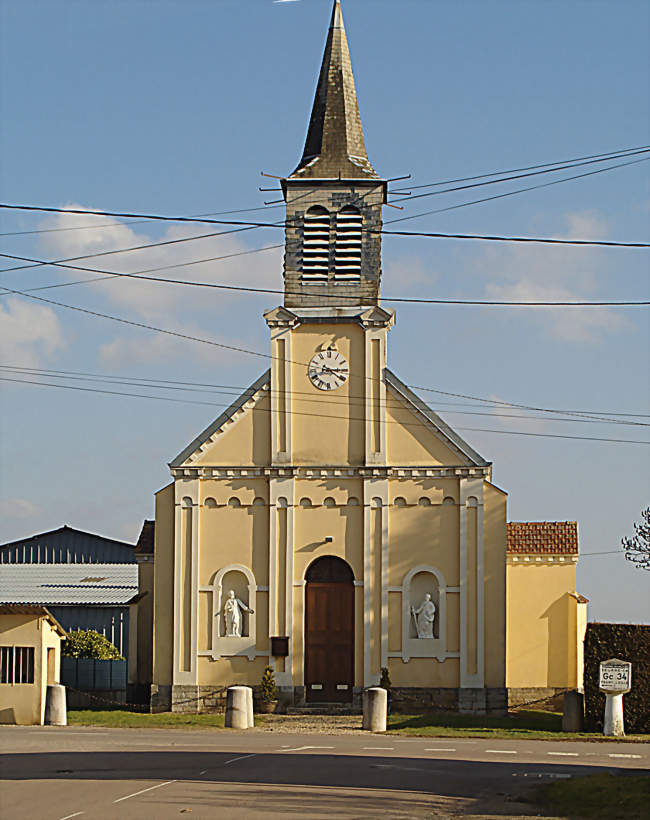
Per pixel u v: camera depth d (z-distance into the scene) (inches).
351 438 1786.4
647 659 1459.2
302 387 1802.4
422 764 1030.4
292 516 1771.7
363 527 1763.0
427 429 1774.1
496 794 861.2
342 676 1739.7
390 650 1739.7
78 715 1630.2
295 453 1788.9
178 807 772.0
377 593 1748.3
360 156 1882.4
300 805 787.4
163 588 1784.0
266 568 1772.9
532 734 1418.6
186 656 1763.0
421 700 1726.1
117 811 754.8
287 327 1812.3
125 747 1155.9
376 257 1830.7
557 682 1910.7
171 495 1802.4
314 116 1910.7
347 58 1932.8
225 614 1769.2
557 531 1974.7
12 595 2319.1
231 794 831.1
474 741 1331.2
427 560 1750.7
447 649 1733.5
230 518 1787.6
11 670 1541.6
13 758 1043.3
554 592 1934.1
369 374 1795.0
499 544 1743.4
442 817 762.8
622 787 874.8
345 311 1811.0
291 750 1144.8
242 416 1807.3
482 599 1733.5
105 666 1950.1
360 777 932.0
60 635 1610.5
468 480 1754.4
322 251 1831.9
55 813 746.8
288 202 1852.9
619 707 1422.2
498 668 1722.4
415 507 1764.3
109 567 2534.5
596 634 1478.8
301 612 1753.2
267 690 1727.4
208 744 1205.1
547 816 775.1
